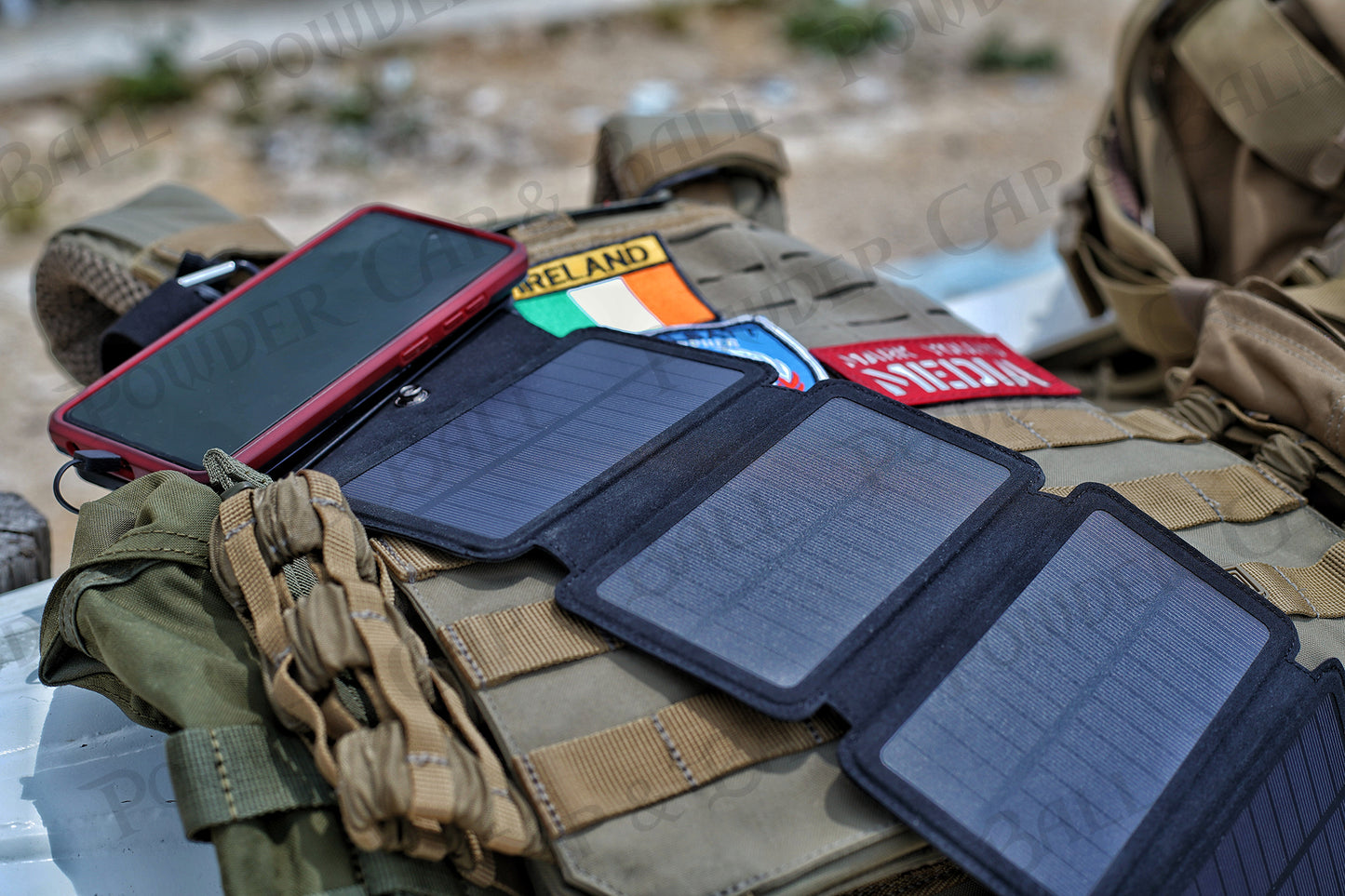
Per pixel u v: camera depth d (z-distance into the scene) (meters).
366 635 0.69
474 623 0.78
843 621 0.74
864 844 0.68
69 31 5.56
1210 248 1.51
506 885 0.74
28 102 4.82
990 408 1.08
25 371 3.12
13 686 0.97
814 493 0.83
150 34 5.47
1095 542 0.82
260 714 0.74
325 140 4.63
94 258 1.33
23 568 1.20
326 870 0.69
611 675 0.76
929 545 0.79
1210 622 0.81
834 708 0.70
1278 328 1.11
